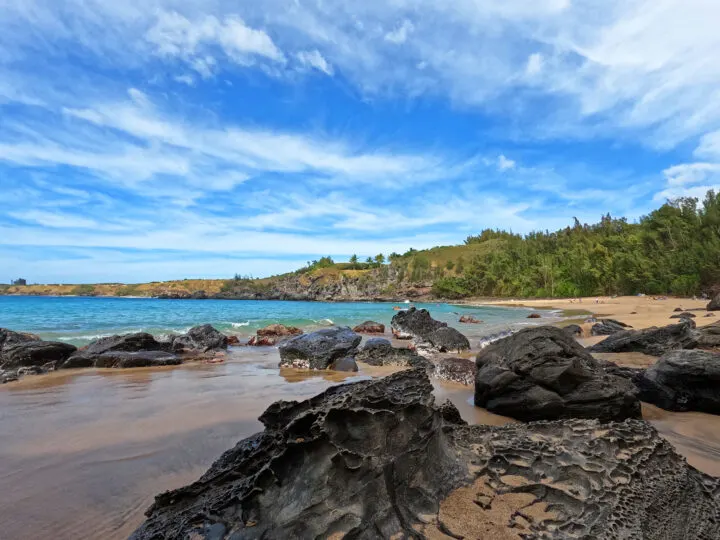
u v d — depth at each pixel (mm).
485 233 175250
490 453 4027
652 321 23047
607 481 3613
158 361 12898
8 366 12023
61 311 40531
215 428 6324
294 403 4605
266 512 3176
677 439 6051
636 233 67062
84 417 6930
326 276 149375
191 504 3686
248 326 26781
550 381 6926
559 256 85438
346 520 2979
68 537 3539
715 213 52656
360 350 14133
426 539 2900
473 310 48938
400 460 3402
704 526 3439
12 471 4789
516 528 3045
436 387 9781
